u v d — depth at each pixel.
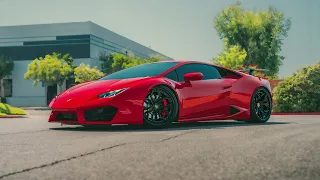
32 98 39.00
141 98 4.74
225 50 38.00
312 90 12.85
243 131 4.06
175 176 1.79
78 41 38.69
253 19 37.53
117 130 4.63
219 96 5.58
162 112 4.94
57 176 1.83
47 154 2.56
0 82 39.59
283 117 8.37
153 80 4.92
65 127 5.23
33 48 39.50
